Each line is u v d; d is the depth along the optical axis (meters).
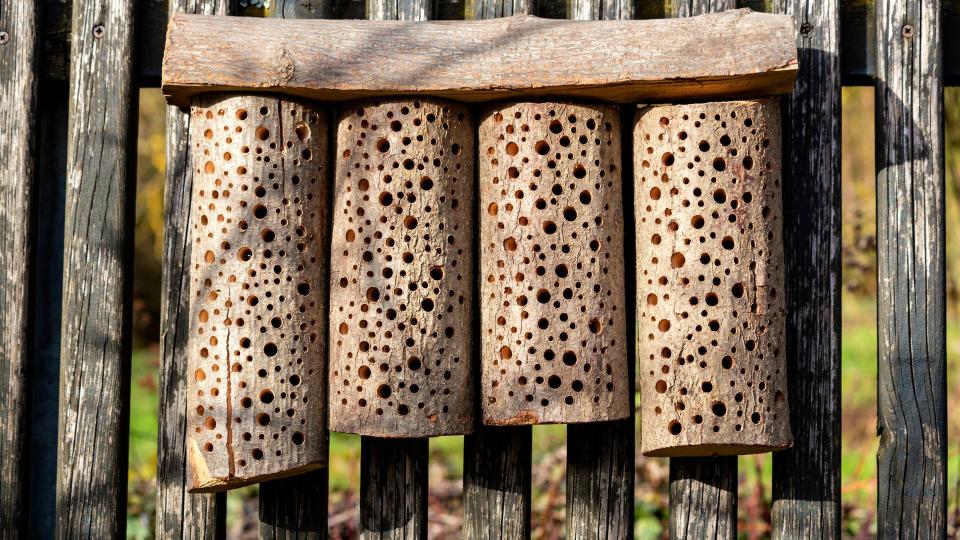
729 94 1.73
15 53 1.79
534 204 1.71
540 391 1.71
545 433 2.39
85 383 1.78
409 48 1.72
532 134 1.72
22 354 1.79
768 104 1.71
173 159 1.79
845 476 2.31
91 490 1.78
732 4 1.77
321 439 1.73
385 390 1.71
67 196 1.79
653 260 1.72
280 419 1.71
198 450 1.71
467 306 1.73
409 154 1.71
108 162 1.79
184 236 1.78
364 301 1.71
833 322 1.76
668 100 1.74
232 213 1.71
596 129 1.73
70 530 1.78
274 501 1.78
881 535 1.76
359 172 1.72
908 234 1.76
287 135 1.72
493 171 1.73
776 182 1.72
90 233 1.79
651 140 1.72
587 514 1.77
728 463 1.77
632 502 1.77
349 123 1.73
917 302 1.76
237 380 1.70
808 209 1.76
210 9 1.79
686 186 1.71
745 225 1.70
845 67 1.78
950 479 2.19
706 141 1.70
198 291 1.72
